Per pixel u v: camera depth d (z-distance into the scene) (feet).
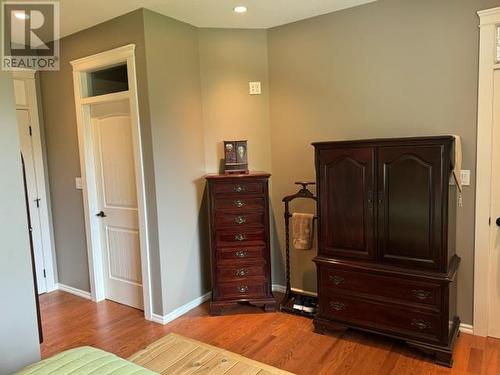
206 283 11.96
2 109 6.31
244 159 11.49
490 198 8.75
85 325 10.44
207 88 11.61
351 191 8.87
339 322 9.26
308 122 11.28
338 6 10.06
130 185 11.10
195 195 11.42
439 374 7.66
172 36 10.48
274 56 11.68
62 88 12.01
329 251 9.31
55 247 13.32
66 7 9.21
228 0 9.34
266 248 10.84
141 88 9.95
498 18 8.24
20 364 6.63
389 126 9.93
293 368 8.05
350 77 10.40
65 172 12.51
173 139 10.60
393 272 8.32
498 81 8.43
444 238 7.87
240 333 9.69
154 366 7.45
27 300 6.71
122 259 11.68
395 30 9.58
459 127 8.97
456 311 9.27
